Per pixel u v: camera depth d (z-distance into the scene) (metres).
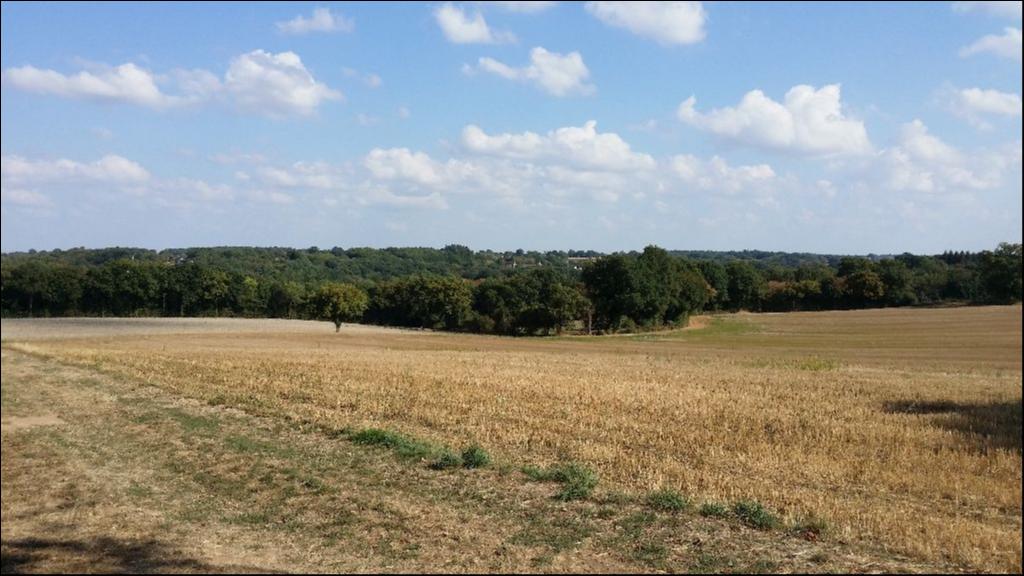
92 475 12.34
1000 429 17.98
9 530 9.39
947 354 53.31
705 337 79.38
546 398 22.08
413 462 12.79
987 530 9.10
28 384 24.98
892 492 11.55
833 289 112.50
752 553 8.13
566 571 7.71
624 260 88.31
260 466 12.71
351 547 8.59
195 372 29.09
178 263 101.00
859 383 29.91
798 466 13.09
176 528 9.44
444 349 57.75
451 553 8.31
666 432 16.47
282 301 108.75
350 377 27.38
